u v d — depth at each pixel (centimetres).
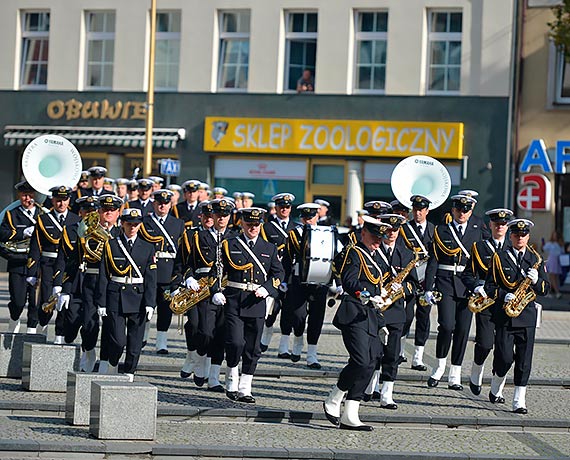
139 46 4581
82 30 4653
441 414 1856
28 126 4672
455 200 2108
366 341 1727
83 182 2670
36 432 1591
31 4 4697
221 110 4500
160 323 2323
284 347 2353
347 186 4381
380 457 1558
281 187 4466
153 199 2336
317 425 1759
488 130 4269
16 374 2006
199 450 1534
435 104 4309
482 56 4275
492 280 1923
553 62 4234
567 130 4225
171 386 2002
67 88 4656
